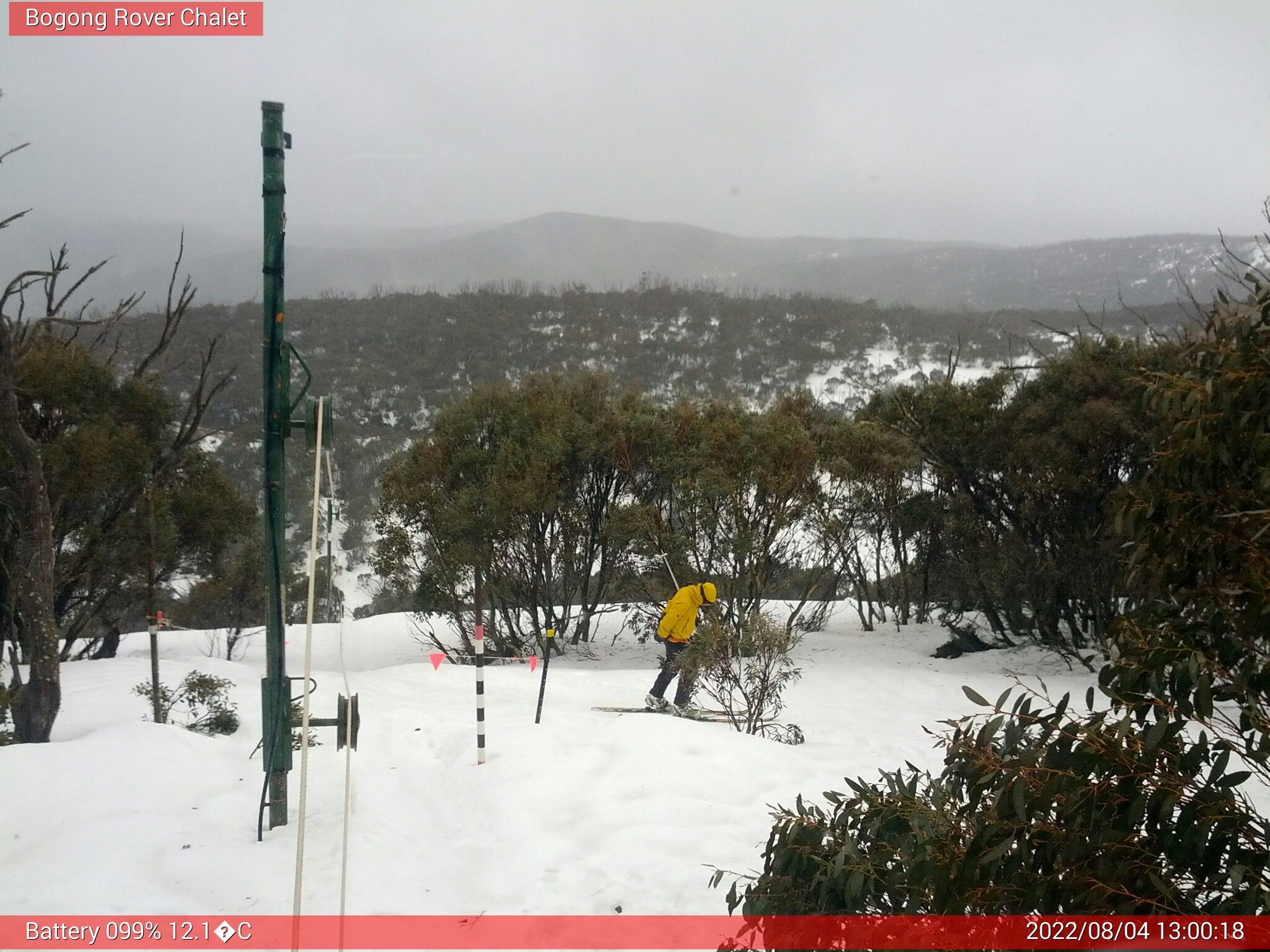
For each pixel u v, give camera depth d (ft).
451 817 19.81
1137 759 8.27
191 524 62.85
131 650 68.59
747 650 30.32
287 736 18.20
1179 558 10.13
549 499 57.00
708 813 19.44
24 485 28.37
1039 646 51.93
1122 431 45.21
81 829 17.28
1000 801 8.52
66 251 43.37
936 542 58.85
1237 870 7.52
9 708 28.19
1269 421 9.57
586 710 33.76
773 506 54.44
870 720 35.70
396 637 68.54
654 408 62.18
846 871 10.09
